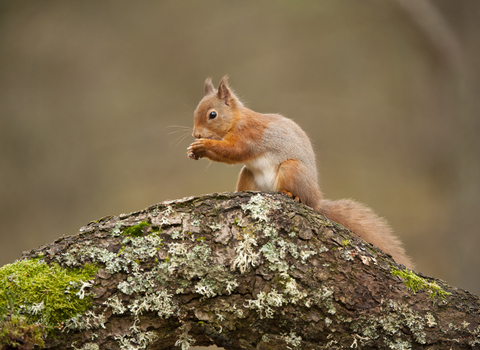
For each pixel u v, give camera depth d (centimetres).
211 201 437
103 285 398
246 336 420
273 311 409
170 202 438
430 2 1427
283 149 646
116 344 400
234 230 422
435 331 420
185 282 406
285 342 418
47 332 385
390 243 640
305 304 409
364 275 423
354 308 413
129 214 434
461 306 430
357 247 436
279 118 685
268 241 421
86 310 393
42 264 405
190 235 419
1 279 392
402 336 420
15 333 371
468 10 1324
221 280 408
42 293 386
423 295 429
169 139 1712
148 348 412
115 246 413
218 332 412
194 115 698
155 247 413
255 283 412
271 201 439
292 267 414
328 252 424
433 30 1447
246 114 675
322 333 414
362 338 416
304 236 425
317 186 659
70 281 393
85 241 416
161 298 404
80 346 393
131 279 403
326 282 414
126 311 399
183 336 414
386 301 418
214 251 416
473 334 422
